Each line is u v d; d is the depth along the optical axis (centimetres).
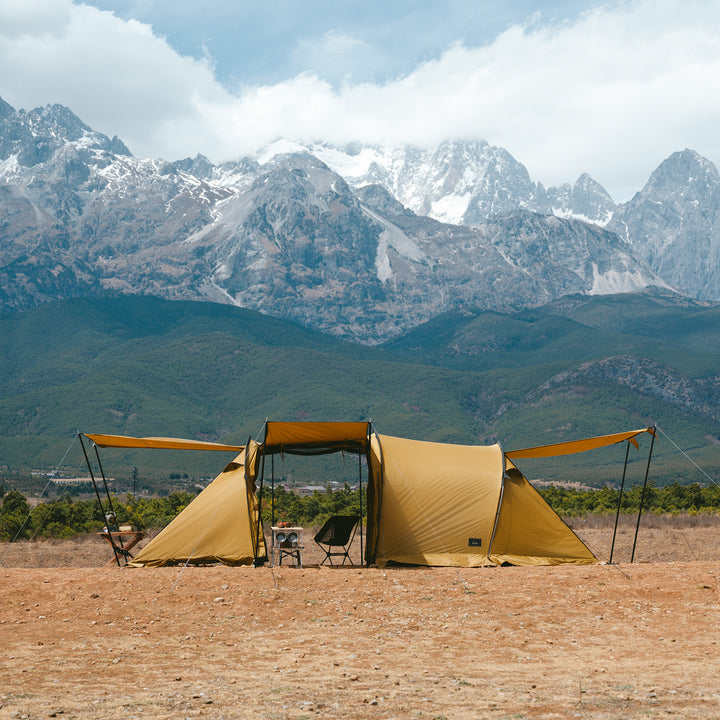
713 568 1964
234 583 1848
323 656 1314
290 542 2200
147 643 1402
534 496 2275
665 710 980
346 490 6675
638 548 3036
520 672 1199
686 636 1419
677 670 1190
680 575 1884
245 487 2238
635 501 6078
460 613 1611
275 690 1098
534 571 2022
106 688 1114
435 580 1897
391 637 1441
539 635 1448
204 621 1564
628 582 1833
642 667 1217
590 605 1655
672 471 19962
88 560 2980
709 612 1578
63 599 1736
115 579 1916
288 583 1859
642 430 2267
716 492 6025
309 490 14988
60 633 1475
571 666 1233
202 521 2198
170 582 1869
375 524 2234
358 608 1650
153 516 5053
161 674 1196
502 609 1641
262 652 1340
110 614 1611
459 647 1368
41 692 1091
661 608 1622
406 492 2234
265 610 1639
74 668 1230
